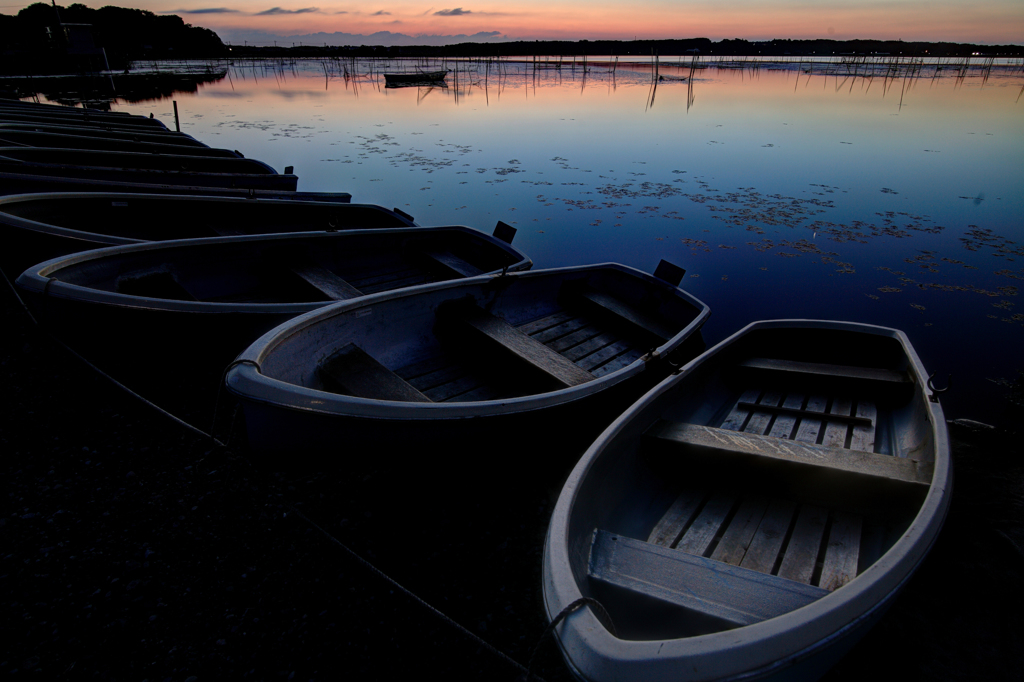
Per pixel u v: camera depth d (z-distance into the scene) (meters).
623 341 5.17
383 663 2.58
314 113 23.25
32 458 3.61
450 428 3.02
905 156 13.98
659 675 1.49
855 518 2.78
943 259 7.77
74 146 10.59
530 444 3.51
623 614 2.14
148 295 4.61
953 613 2.74
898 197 10.55
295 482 3.67
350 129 18.70
